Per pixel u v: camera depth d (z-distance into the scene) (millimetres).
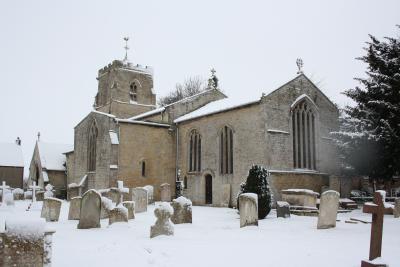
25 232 7812
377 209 9125
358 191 35750
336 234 15305
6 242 7656
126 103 50781
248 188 23547
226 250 11328
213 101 45812
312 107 35000
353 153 28109
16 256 7695
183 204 19469
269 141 31578
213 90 46156
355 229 17047
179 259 10031
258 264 9453
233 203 33781
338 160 32844
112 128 39125
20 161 60844
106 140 39312
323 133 35406
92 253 10742
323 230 16703
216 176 36062
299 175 32750
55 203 20672
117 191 28219
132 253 10773
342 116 35500
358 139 27078
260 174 23531
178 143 41906
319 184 34031
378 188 34125
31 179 60188
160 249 11422
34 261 7812
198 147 39250
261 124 31875
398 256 10203
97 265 9266
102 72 54344
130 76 51875
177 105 43219
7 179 59281
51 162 56438
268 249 11523
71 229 16828
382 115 26891
